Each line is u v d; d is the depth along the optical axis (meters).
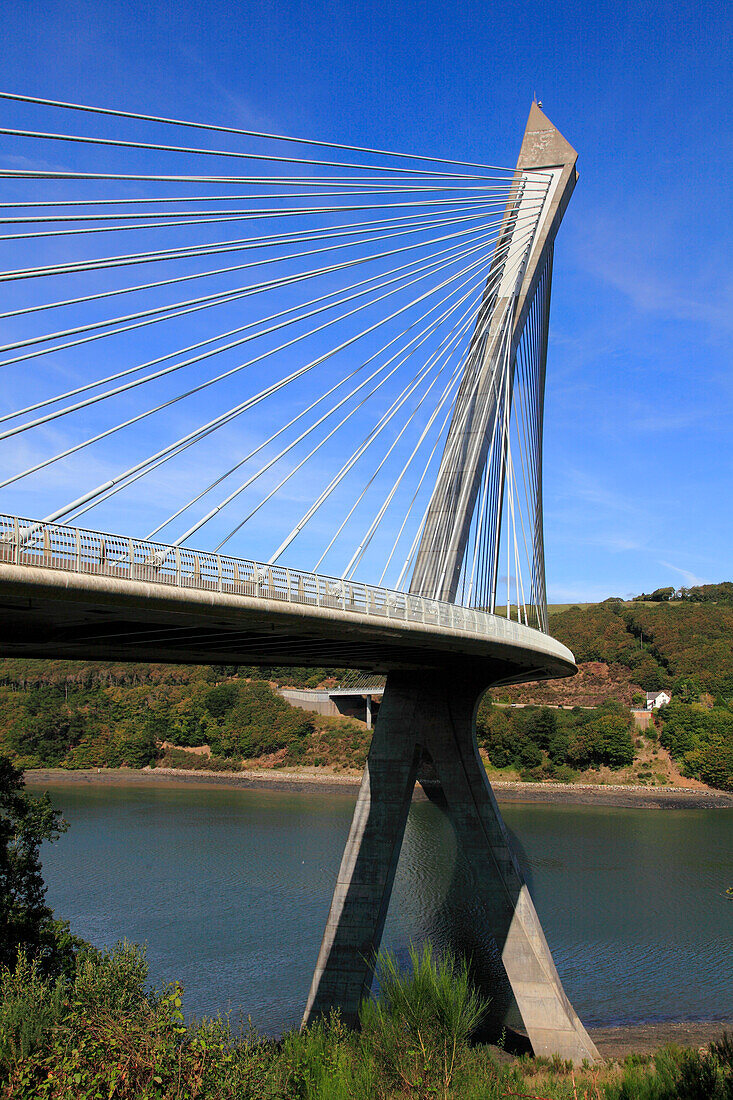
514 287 52.41
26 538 15.09
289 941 43.28
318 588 23.22
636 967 41.06
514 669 41.38
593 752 102.56
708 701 119.19
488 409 46.44
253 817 78.44
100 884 53.44
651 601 176.12
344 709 119.94
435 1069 14.45
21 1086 11.87
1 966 16.47
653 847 66.69
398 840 37.12
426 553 42.56
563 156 61.03
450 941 45.22
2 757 30.50
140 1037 12.98
